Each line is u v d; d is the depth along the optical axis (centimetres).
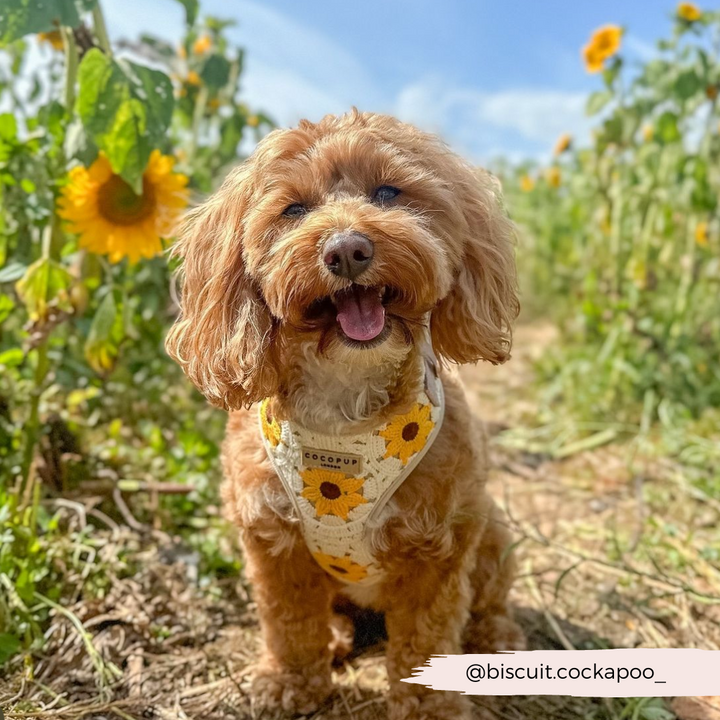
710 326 121
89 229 66
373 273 43
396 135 50
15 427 75
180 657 59
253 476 51
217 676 58
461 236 50
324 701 57
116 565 65
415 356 49
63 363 84
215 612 65
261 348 48
